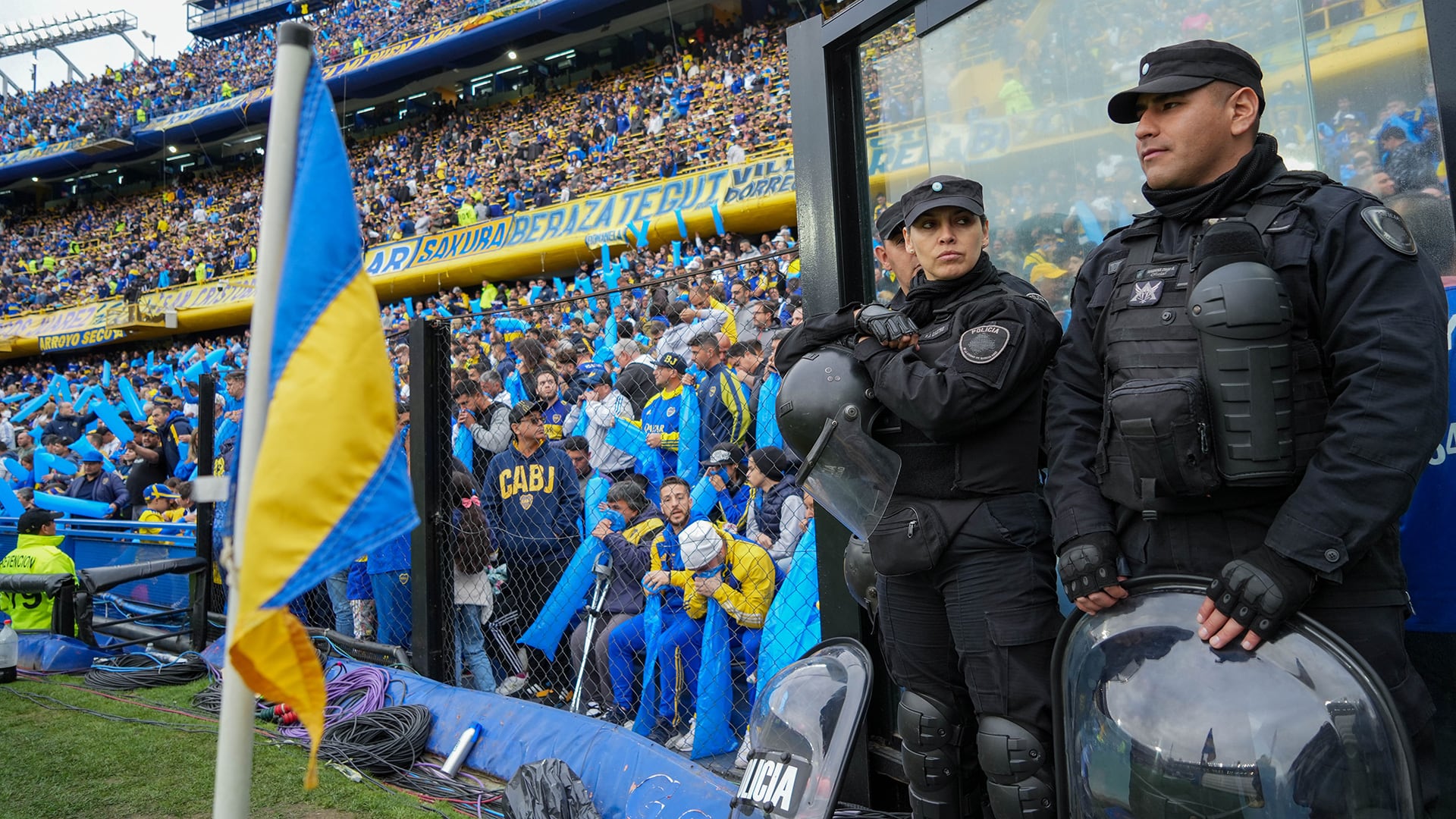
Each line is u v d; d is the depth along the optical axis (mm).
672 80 23406
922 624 2223
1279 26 2416
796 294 7043
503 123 26938
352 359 1460
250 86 32188
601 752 3395
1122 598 1781
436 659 4699
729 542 3684
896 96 3303
